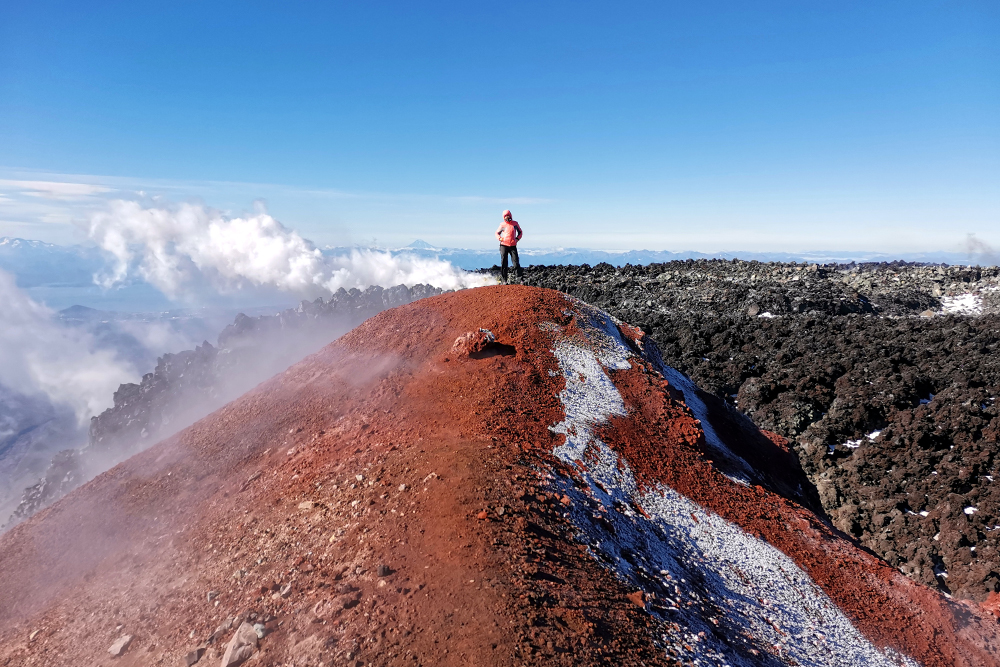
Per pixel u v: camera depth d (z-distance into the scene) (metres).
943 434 25.84
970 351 31.91
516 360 16.62
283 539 10.28
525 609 7.46
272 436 15.20
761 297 42.56
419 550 8.90
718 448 17.19
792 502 15.46
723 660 8.08
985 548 20.06
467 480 10.69
